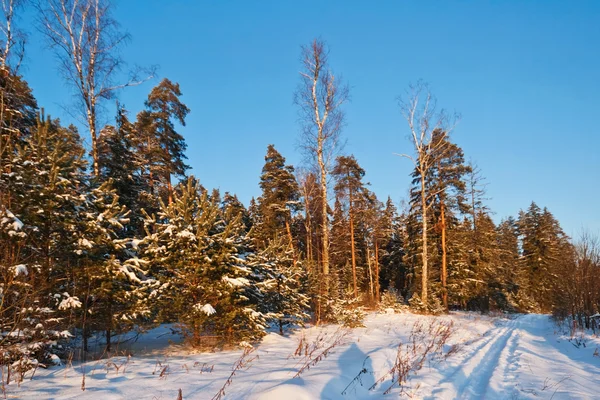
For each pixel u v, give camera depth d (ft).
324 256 54.95
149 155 72.38
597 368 29.32
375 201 115.14
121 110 62.28
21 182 24.94
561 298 64.08
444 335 40.06
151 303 30.40
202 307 29.14
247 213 99.14
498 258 118.52
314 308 52.21
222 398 16.16
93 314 27.78
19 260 22.58
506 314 102.83
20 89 37.19
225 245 31.55
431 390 20.74
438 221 93.81
